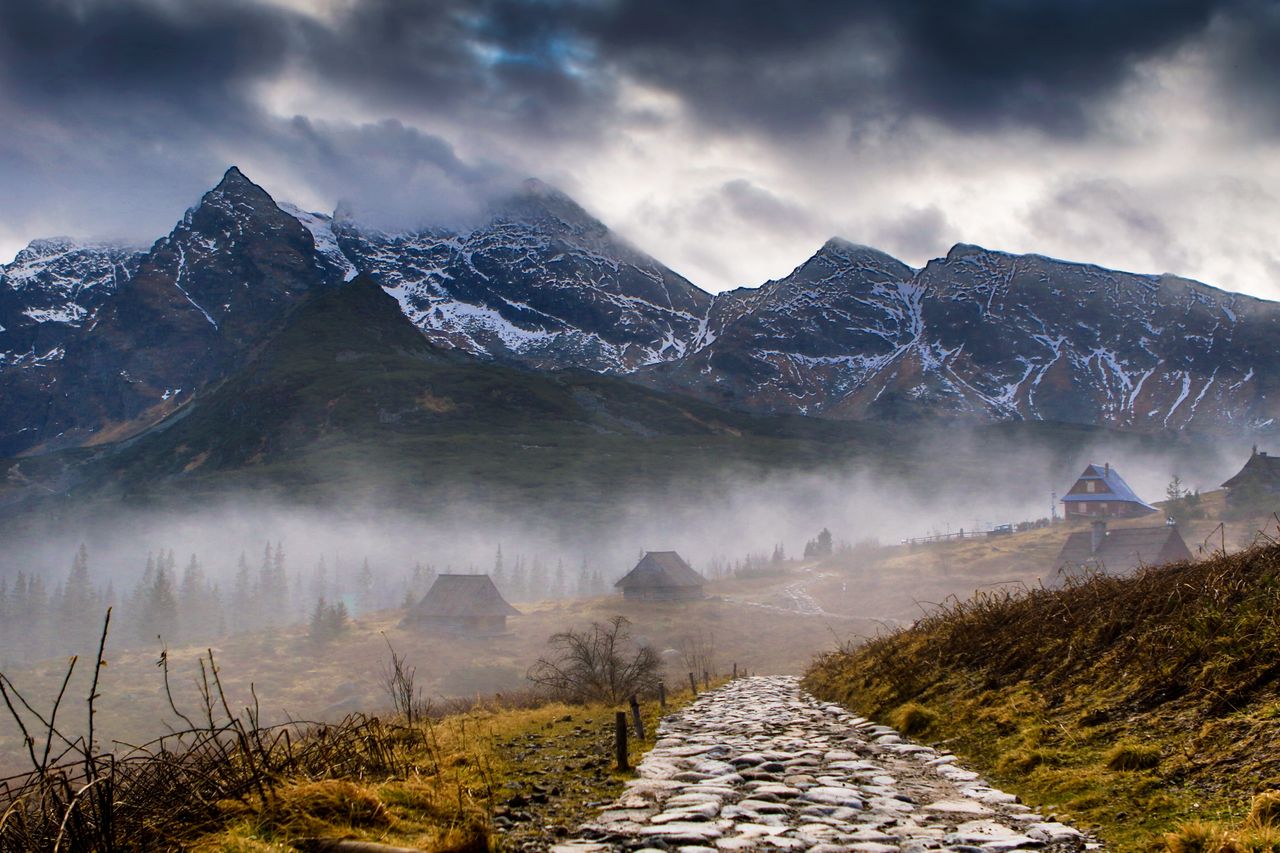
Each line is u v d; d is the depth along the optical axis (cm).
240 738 1083
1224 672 1400
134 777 979
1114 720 1460
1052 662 1866
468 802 1139
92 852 852
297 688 7175
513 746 1948
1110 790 1191
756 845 1005
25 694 6638
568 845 1009
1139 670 1588
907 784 1374
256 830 920
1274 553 1733
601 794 1333
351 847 877
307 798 990
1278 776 1052
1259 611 1503
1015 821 1120
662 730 2138
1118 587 2034
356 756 1298
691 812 1156
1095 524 7238
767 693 3158
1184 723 1327
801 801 1247
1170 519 10944
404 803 1077
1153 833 1013
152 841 916
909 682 2245
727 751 1709
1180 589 1769
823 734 1944
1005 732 1625
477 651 8888
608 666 3731
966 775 1415
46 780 836
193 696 6750
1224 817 996
